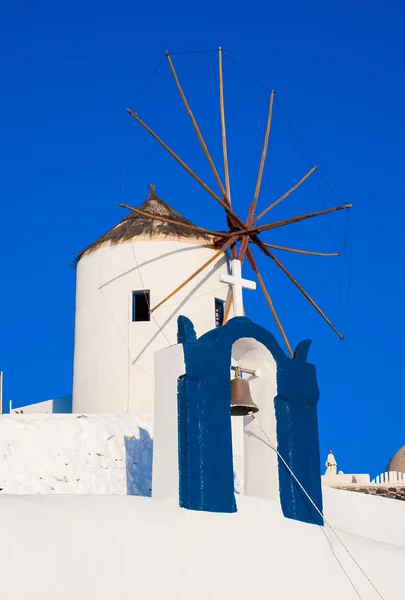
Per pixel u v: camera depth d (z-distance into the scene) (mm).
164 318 19938
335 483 23844
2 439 14203
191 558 10258
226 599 10227
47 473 14422
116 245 20562
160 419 11172
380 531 15531
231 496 10914
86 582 9367
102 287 20469
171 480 10773
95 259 20781
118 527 9938
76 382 20531
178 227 20734
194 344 11086
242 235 18984
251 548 10797
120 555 9750
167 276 20219
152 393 19531
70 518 9727
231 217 18719
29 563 9133
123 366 19812
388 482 23453
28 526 9375
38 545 9289
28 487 14109
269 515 11281
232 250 19172
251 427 12172
